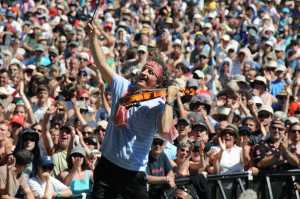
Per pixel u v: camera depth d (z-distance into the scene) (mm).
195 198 19688
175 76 32344
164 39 38625
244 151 21359
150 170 19688
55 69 31359
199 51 38094
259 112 25406
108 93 28094
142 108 13789
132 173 13820
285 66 37094
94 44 14438
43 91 26531
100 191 13891
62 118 24281
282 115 25672
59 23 42312
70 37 39812
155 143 19719
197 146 20969
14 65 30500
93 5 46625
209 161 21766
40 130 22375
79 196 18547
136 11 50719
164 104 13812
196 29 43969
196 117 24750
